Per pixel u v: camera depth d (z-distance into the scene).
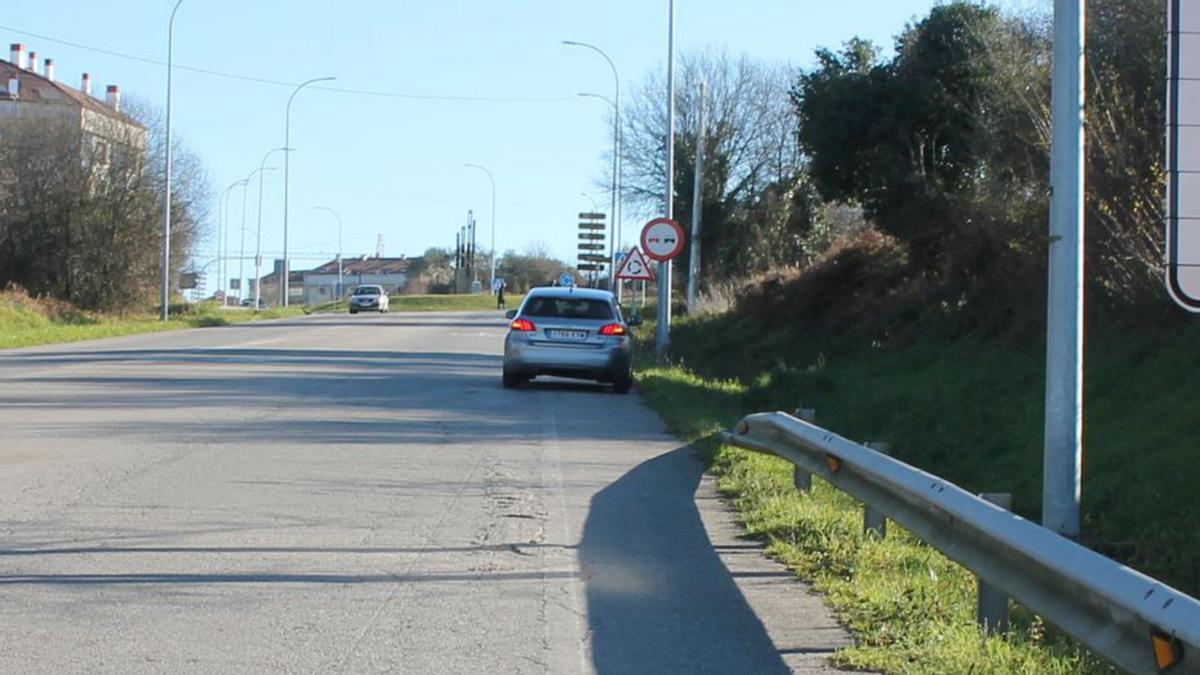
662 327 30.20
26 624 6.98
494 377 25.09
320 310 83.56
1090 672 6.16
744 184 57.03
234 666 6.37
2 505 10.26
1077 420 7.78
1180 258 6.03
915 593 7.61
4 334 37.31
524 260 137.38
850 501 11.02
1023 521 6.15
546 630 7.17
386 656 6.61
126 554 8.66
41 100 70.25
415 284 138.38
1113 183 15.45
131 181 58.53
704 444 14.55
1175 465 11.26
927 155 27.05
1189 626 4.46
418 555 8.91
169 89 49.91
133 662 6.38
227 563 8.49
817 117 28.16
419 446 14.38
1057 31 7.77
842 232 49.88
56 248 57.16
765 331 33.00
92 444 13.73
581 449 14.70
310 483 11.63
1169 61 6.07
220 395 19.33
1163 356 14.70
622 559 8.98
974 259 22.92
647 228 27.08
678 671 6.46
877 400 19.69
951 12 26.19
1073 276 7.75
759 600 7.89
